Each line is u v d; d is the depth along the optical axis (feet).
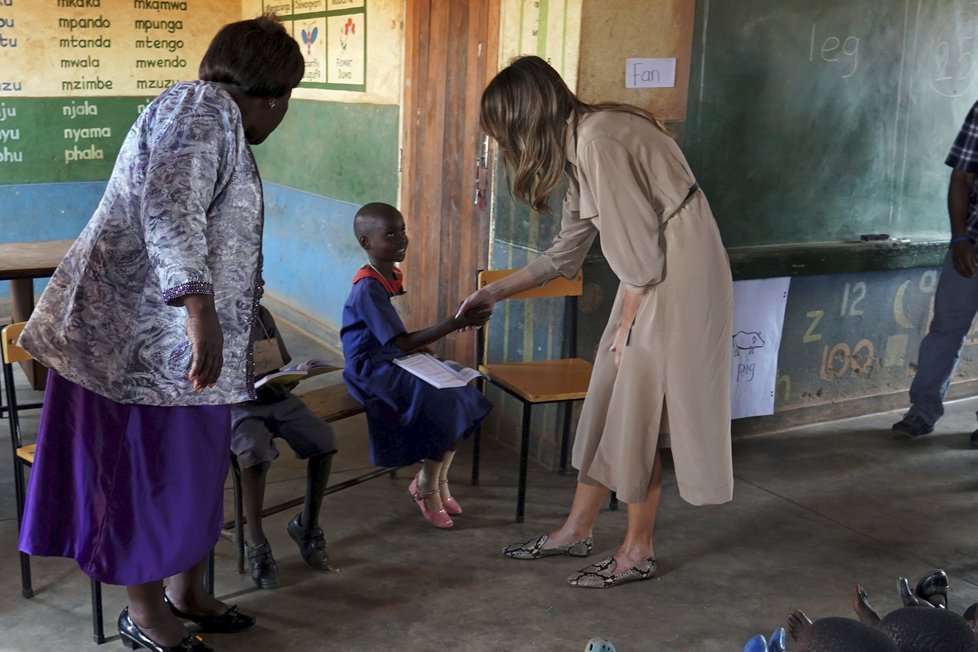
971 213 13.43
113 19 19.47
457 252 14.20
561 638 8.73
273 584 9.39
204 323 6.24
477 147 13.38
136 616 7.88
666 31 11.87
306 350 18.15
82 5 19.11
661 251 8.59
